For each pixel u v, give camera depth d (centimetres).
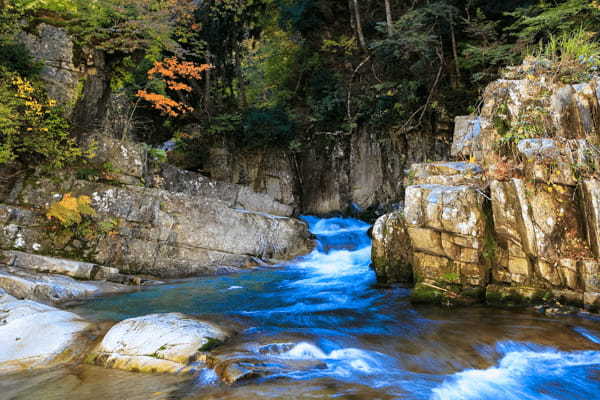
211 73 2203
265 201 1708
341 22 2262
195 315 674
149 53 1591
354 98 1988
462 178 800
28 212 1042
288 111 2170
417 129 1828
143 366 491
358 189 1936
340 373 465
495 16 1736
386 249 899
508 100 791
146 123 2083
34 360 525
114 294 932
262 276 1148
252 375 445
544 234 662
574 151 668
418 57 1895
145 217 1145
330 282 1025
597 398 420
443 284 745
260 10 2330
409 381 449
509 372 478
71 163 1196
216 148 2034
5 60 1126
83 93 1273
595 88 704
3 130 1076
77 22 1288
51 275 955
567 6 1205
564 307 655
